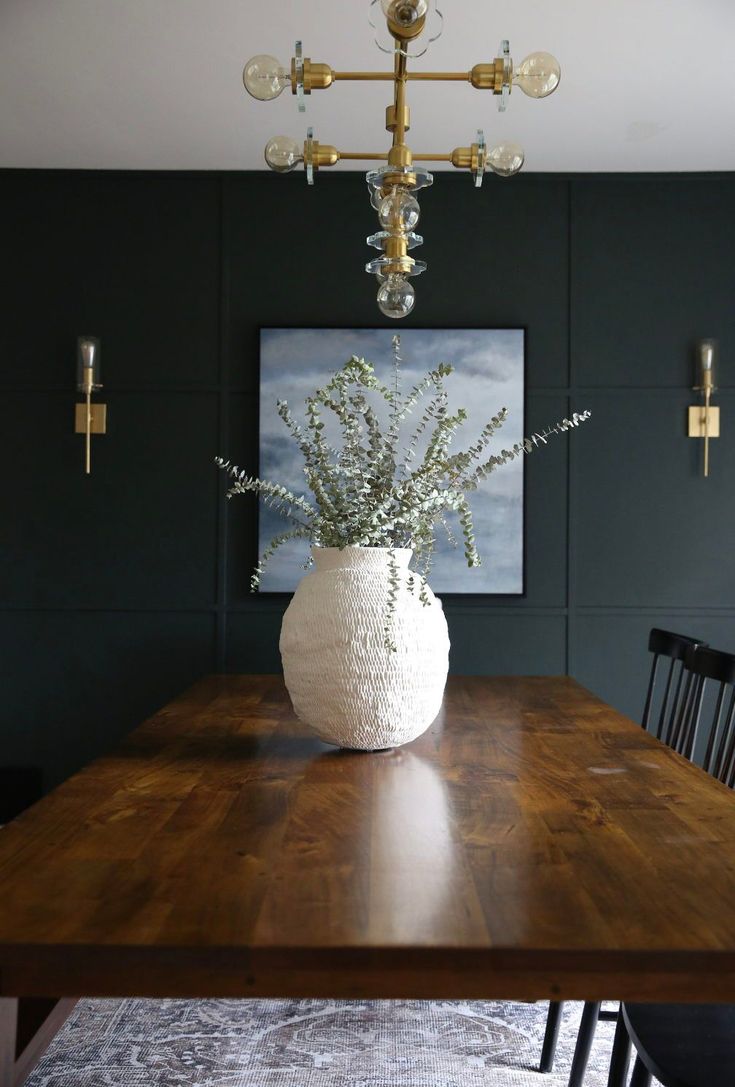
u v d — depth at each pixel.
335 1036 2.58
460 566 4.40
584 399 4.43
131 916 1.22
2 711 4.44
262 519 4.39
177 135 4.05
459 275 4.44
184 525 4.44
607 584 4.42
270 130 4.00
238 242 4.45
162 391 4.45
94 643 4.45
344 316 4.43
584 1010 2.08
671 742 2.89
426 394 4.39
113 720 4.43
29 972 1.14
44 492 4.45
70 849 1.48
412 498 2.11
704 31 3.15
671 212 4.44
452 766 2.03
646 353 4.43
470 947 1.14
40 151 4.24
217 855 1.46
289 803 1.74
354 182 4.45
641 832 1.58
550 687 3.20
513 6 3.01
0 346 4.46
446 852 1.48
